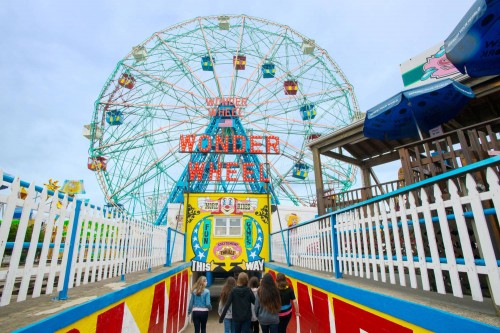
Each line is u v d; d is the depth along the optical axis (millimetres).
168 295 7156
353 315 3781
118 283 4484
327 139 10516
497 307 2174
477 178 3664
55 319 2385
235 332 6180
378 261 3744
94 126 33531
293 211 25688
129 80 35312
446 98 6770
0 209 2482
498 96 7293
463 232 2426
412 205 3076
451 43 4676
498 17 4086
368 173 11539
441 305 2602
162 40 36938
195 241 13539
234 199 14219
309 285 5660
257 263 13062
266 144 16516
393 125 7719
